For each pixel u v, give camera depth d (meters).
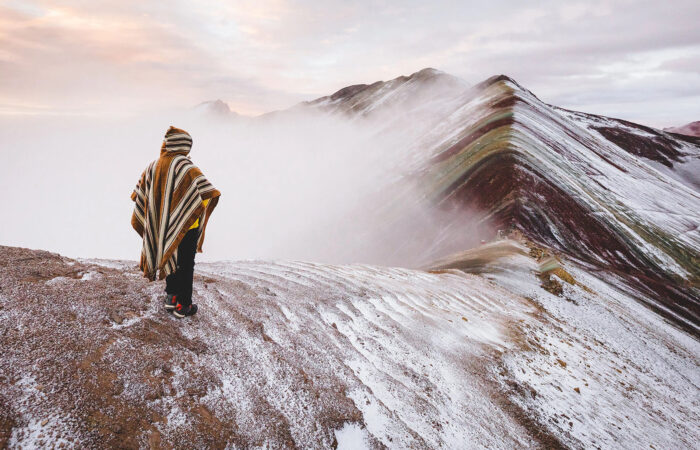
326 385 3.58
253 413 2.80
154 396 2.47
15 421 1.87
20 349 2.32
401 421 3.63
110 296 3.46
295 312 5.00
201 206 3.10
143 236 3.17
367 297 6.79
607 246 39.69
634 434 6.00
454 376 5.09
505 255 20.14
